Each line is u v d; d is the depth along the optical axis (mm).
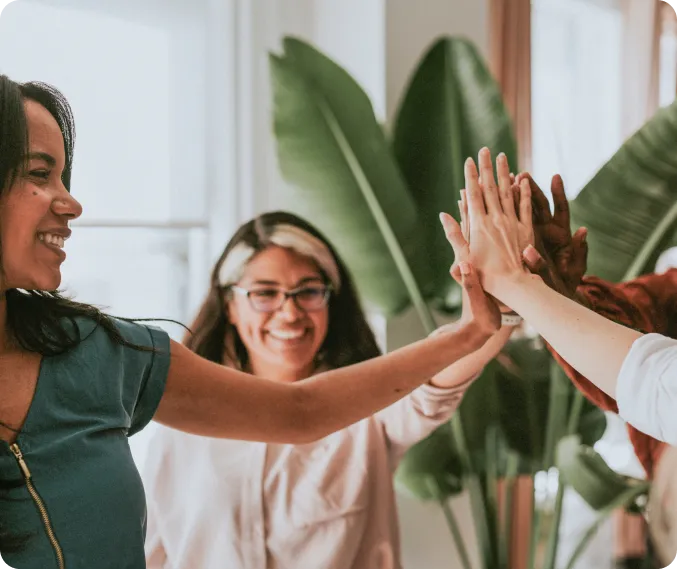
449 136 1492
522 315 958
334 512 1219
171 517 1242
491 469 1527
